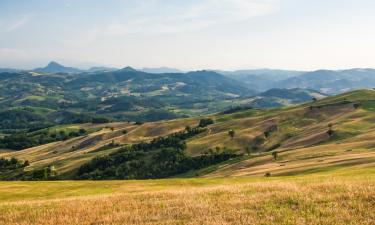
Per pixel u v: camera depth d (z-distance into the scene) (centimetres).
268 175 11581
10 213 2303
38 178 18225
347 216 1805
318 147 17212
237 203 2183
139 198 2605
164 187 5216
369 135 18112
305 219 1797
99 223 1969
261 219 1831
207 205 2173
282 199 2195
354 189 2303
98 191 5006
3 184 6262
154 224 1875
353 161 10125
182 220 1903
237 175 13962
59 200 2830
